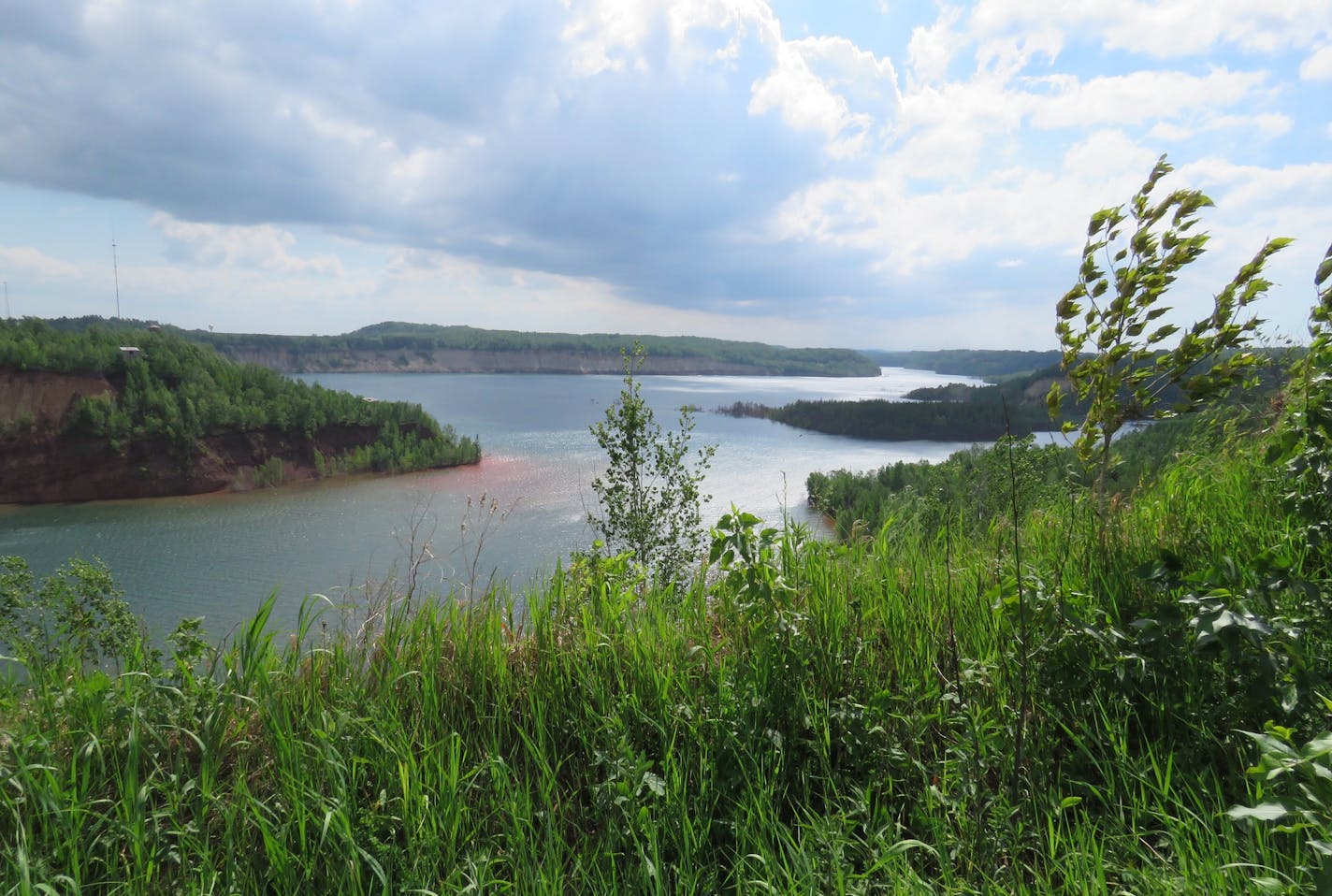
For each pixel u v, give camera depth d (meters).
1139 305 3.19
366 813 2.33
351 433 108.94
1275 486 3.77
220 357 127.00
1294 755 1.66
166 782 2.49
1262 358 3.16
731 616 3.38
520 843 2.26
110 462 87.69
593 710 2.90
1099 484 3.57
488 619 3.31
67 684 2.82
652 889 2.18
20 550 53.41
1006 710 2.60
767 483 67.38
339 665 3.12
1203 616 2.27
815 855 2.19
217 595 38.81
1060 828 2.25
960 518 4.74
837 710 2.79
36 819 2.35
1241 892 1.85
